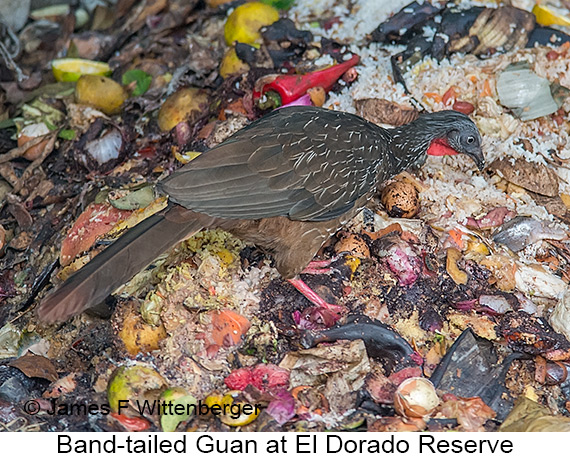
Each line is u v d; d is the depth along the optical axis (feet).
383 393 20.67
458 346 21.65
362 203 22.94
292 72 28.25
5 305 24.54
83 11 34.96
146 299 21.98
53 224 26.05
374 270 22.89
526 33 28.71
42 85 31.42
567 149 27.02
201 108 27.45
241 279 22.53
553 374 21.72
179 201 20.03
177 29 32.04
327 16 30.58
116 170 26.63
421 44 27.96
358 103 26.86
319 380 20.99
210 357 21.35
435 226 24.27
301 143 21.53
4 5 33.99
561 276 24.07
